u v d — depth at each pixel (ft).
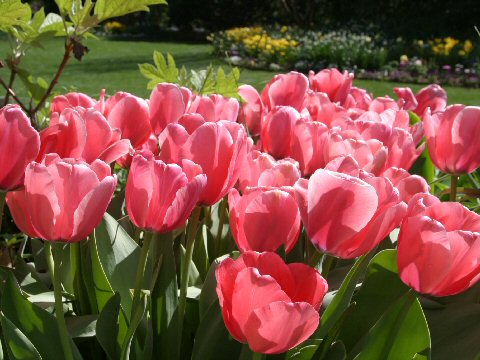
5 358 3.78
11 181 3.41
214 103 5.44
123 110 4.74
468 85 47.60
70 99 5.58
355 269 3.54
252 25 98.12
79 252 4.03
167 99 5.01
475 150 4.70
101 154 3.88
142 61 60.18
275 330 2.84
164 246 3.89
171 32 102.83
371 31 69.56
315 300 2.99
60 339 3.65
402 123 6.20
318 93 6.52
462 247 3.11
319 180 3.19
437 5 74.28
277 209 3.37
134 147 4.86
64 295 4.25
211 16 99.71
